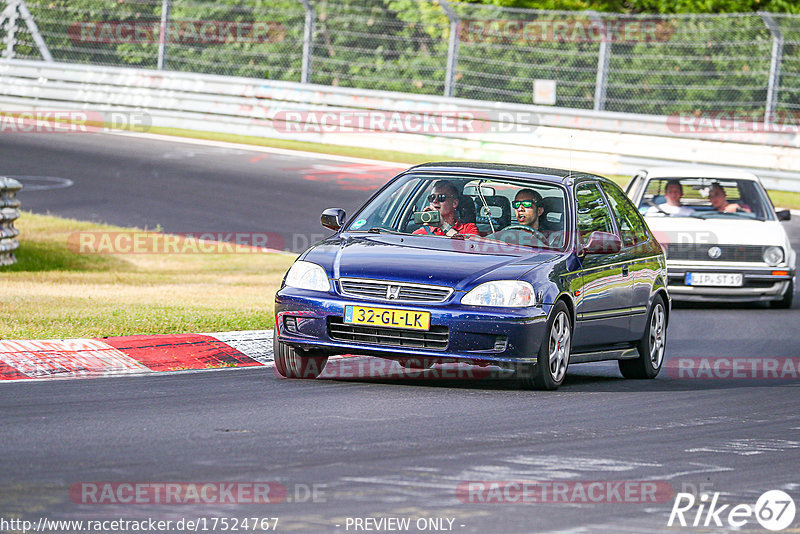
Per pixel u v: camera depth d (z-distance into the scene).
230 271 44.81
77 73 82.75
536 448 18.86
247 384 24.25
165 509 14.49
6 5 86.69
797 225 61.34
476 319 23.48
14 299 34.00
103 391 22.83
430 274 23.94
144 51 87.25
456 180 27.09
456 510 14.92
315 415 20.94
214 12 86.75
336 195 62.84
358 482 16.09
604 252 26.09
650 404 23.94
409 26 82.00
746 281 42.69
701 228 43.06
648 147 72.56
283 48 85.62
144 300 35.62
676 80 76.56
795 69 73.94
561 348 25.05
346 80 83.38
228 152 74.62
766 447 19.91
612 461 18.19
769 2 89.00
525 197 26.52
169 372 25.78
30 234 49.81
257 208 59.03
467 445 18.84
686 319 40.22
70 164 68.12
